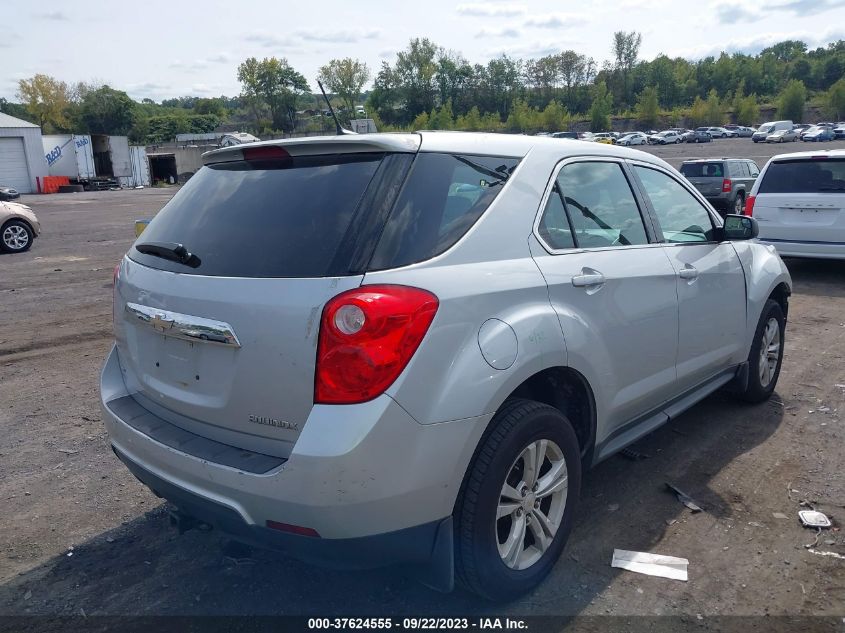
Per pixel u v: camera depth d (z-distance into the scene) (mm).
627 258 3553
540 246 3090
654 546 3381
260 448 2588
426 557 2637
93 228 20219
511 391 2730
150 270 3008
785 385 5727
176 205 3248
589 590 3045
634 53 152125
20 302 9430
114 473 4336
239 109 125188
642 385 3656
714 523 3588
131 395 3256
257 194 2893
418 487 2477
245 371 2551
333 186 2709
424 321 2457
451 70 125562
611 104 128375
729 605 2938
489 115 117188
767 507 3740
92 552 3461
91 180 50125
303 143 2848
